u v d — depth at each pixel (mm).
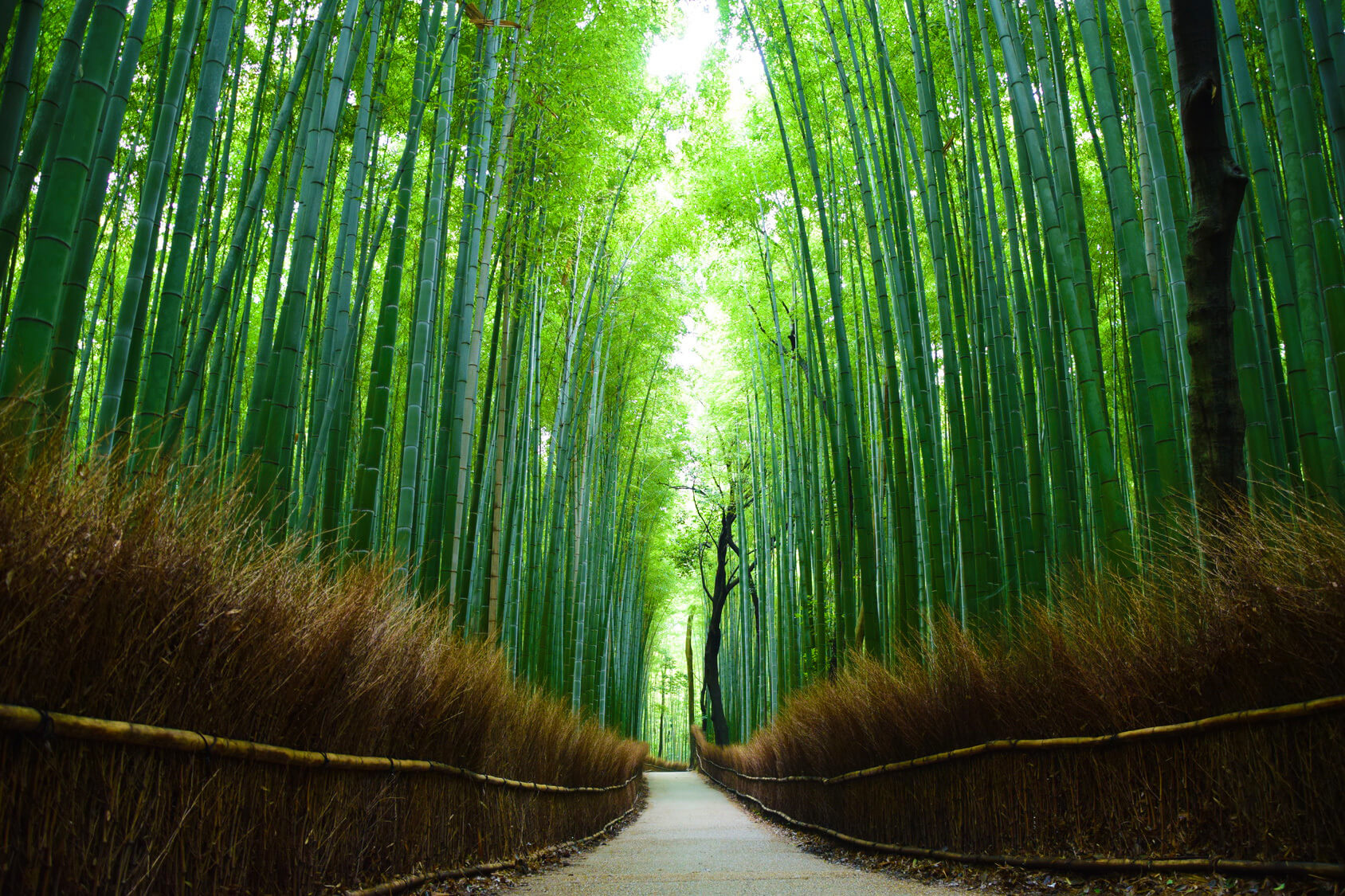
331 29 4402
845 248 9414
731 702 19500
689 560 19672
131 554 1654
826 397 7215
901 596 5469
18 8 2012
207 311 3246
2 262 2195
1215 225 2795
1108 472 3764
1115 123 3711
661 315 11234
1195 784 2521
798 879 3795
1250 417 3309
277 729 2174
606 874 4160
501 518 6832
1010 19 4340
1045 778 3213
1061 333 5180
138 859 1656
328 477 4414
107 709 1599
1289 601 2146
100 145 2688
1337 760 2059
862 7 6816
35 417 1567
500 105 5551
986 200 5230
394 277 4258
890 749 4559
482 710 3758
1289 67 3000
